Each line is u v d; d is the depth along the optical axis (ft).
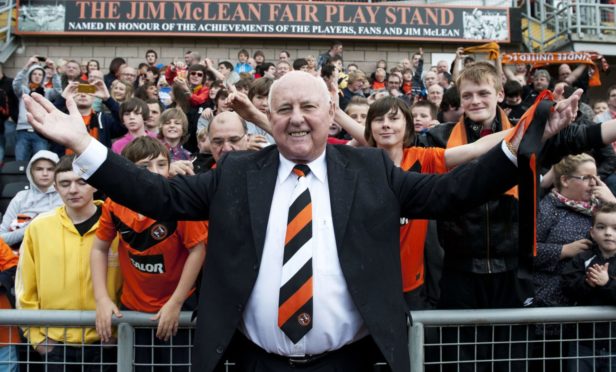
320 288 7.23
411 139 10.52
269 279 7.29
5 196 18.94
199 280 10.39
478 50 24.79
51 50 45.29
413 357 9.10
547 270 11.16
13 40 44.91
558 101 7.30
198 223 9.41
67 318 9.23
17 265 11.37
